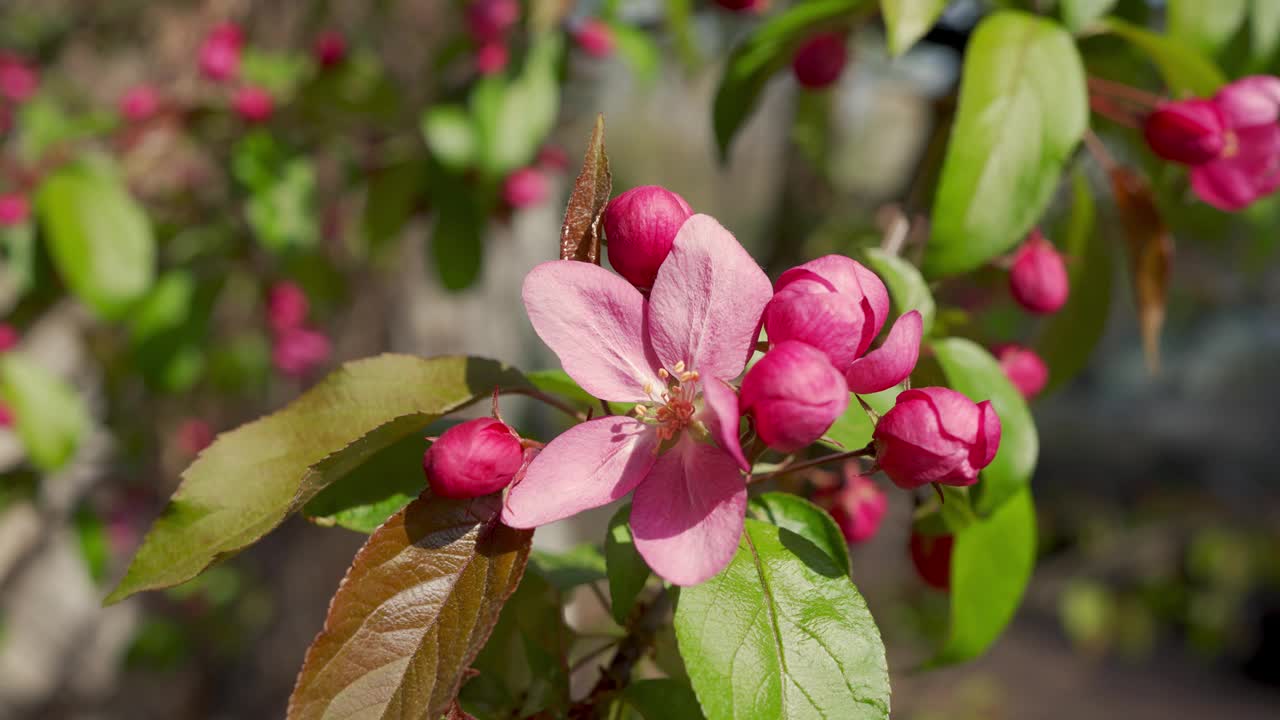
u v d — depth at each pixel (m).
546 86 0.53
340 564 0.91
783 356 0.21
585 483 0.22
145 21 0.89
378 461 0.26
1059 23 0.31
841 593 0.22
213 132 0.62
